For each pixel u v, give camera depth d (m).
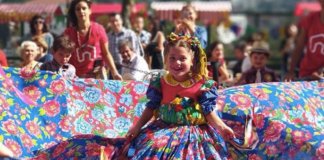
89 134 8.11
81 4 10.22
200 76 7.57
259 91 8.39
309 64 11.50
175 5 23.55
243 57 17.05
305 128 7.94
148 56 13.18
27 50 11.12
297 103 8.40
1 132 7.62
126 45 11.40
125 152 7.56
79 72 10.41
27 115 8.08
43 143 8.02
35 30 14.24
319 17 11.38
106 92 8.63
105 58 10.48
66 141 7.79
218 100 8.22
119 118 8.55
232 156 7.71
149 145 7.36
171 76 7.60
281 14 36.81
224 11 25.73
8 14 17.73
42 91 8.42
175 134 7.41
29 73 8.45
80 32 10.34
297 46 11.67
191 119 7.49
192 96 7.51
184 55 7.45
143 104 8.65
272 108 8.23
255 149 7.97
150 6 26.95
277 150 7.88
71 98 8.48
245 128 7.84
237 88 8.48
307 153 7.70
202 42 11.02
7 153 7.21
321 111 8.65
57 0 18.50
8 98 8.01
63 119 8.30
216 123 7.51
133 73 11.27
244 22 36.78
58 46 9.44
